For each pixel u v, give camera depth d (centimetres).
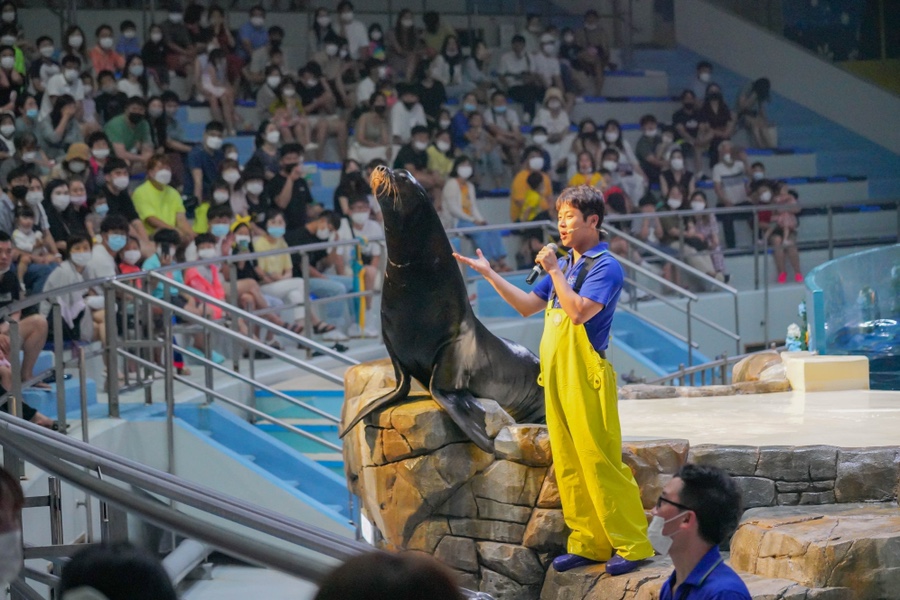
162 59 2725
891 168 3544
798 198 3275
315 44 3112
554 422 1034
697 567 675
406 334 1114
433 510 1144
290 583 1489
